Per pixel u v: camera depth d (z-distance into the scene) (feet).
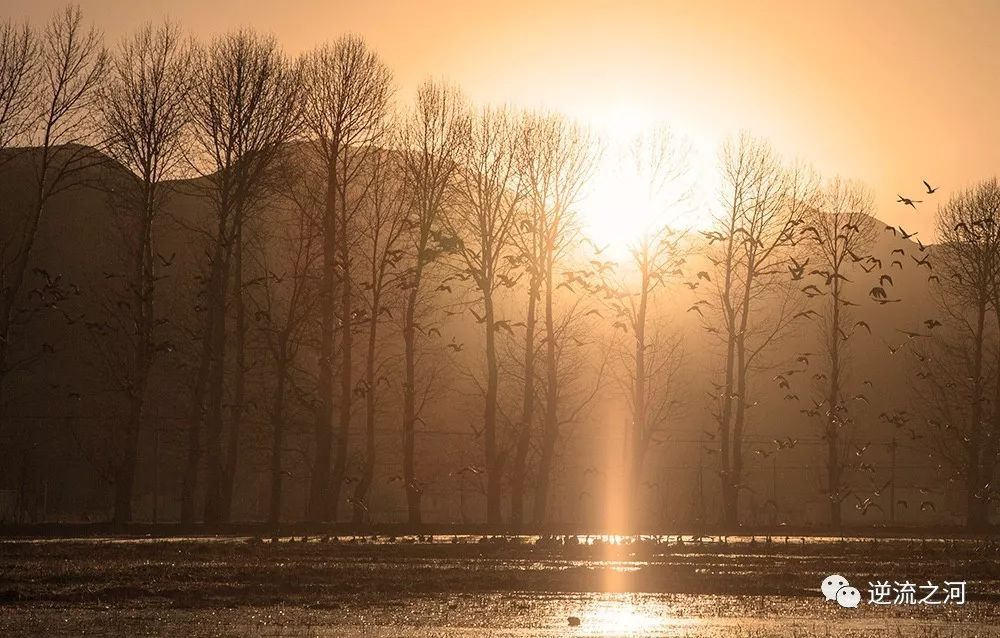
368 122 269.23
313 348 283.38
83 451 310.86
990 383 329.93
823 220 302.04
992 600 142.51
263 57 260.83
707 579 158.71
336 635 107.24
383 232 323.57
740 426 290.15
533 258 276.82
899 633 113.91
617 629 113.19
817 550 206.90
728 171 299.38
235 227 255.91
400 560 178.29
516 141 285.43
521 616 121.49
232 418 259.19
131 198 265.34
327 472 263.29
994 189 307.37
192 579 146.61
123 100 255.50
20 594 129.59
